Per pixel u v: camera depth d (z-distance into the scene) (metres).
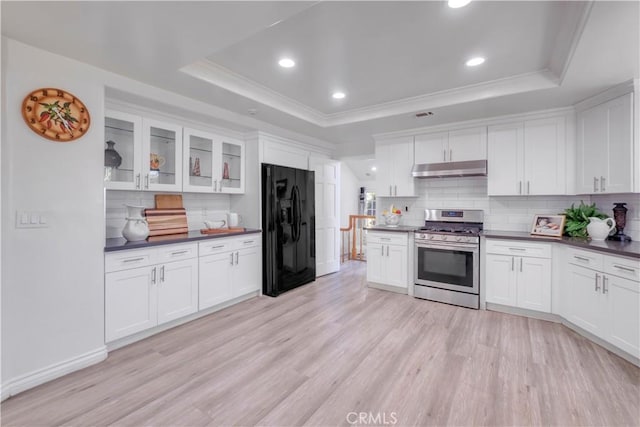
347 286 4.38
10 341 1.88
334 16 1.94
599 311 2.44
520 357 2.31
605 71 2.34
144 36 1.90
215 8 1.63
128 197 3.14
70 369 2.12
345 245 7.16
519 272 3.15
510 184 3.49
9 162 1.89
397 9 1.87
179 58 2.20
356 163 8.48
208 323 3.01
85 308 2.22
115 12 1.65
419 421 1.64
